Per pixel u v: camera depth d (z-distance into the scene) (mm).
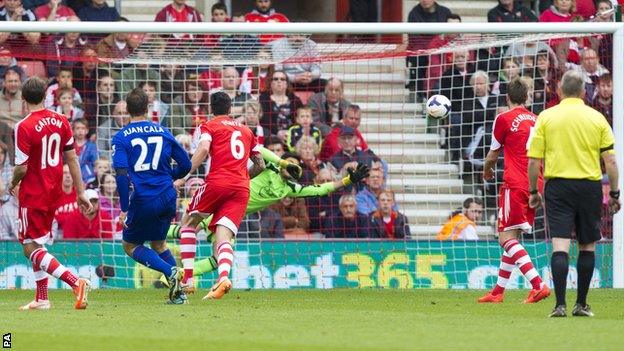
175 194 33375
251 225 45688
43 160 31328
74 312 30984
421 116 49344
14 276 43156
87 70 47500
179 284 33875
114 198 45656
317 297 38500
